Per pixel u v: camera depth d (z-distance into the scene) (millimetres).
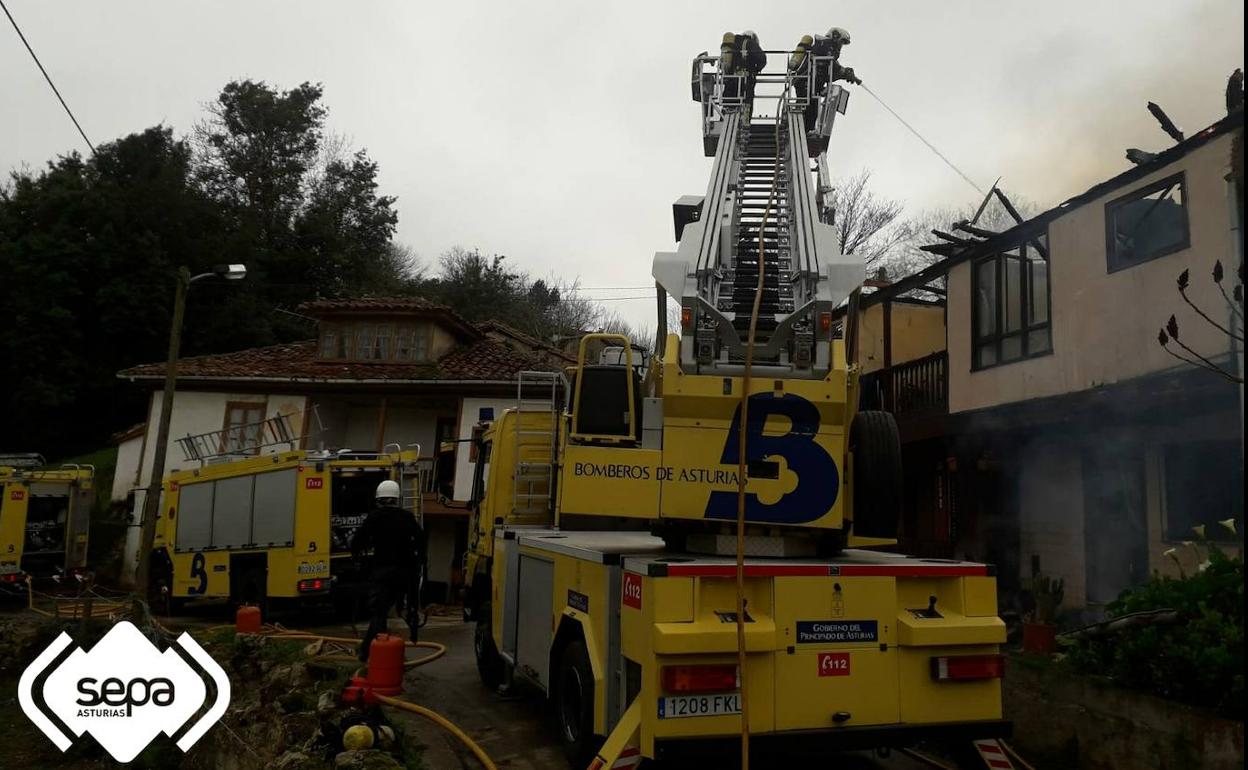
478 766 6422
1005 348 11758
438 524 20172
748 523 5719
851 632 5047
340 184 40094
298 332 34719
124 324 30016
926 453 13789
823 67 8141
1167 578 6645
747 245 6684
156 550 16906
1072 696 6180
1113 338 9789
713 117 8117
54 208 31266
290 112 38594
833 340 5770
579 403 6148
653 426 5973
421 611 16984
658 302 6418
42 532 19281
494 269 48281
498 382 20516
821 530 5770
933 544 13422
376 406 22453
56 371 29406
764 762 6480
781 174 7324
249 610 10586
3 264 29562
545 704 8375
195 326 31719
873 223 29531
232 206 36969
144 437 22375
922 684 5102
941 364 13148
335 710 6492
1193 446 8945
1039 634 7266
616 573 5527
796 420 5738
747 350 5391
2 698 9766
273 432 21297
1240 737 4887
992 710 5172
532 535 7594
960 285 12766
